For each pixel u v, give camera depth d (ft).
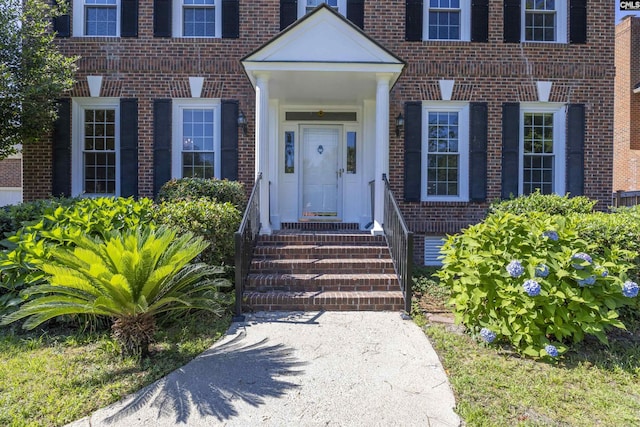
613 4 27.37
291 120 27.81
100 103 26.48
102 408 9.45
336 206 28.27
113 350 12.19
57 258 12.46
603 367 11.64
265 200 21.67
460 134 27.43
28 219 17.99
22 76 22.03
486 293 13.12
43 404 9.44
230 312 15.97
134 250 11.48
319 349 12.74
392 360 12.01
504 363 11.82
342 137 28.02
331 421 9.11
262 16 26.55
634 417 9.16
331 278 17.94
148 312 11.60
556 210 23.61
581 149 27.20
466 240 14.48
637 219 16.60
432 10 27.43
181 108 26.73
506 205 24.97
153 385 10.45
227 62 26.43
